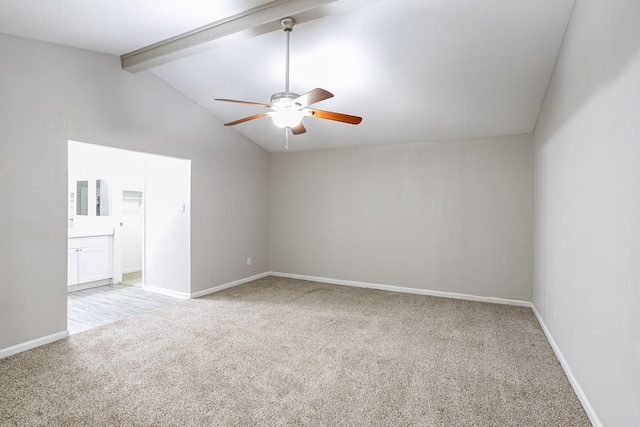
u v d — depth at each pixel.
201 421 1.90
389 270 4.94
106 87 3.35
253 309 3.96
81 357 2.67
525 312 3.91
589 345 1.99
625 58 1.51
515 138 4.22
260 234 5.66
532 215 4.13
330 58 3.13
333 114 2.56
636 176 1.41
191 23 2.70
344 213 5.26
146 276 4.82
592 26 1.93
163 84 3.93
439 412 2.01
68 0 2.24
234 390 2.22
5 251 2.65
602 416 1.78
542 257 3.46
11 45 2.68
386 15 2.53
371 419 1.94
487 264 4.36
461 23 2.53
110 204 5.39
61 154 2.99
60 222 2.99
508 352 2.83
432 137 4.54
